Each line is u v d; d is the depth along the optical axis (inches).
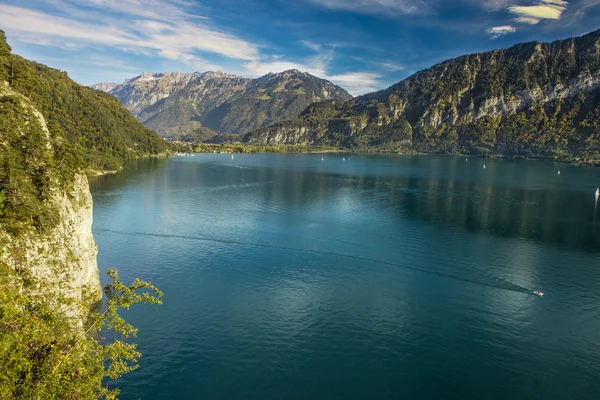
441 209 6176.2
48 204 2470.5
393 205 6466.5
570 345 2481.5
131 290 1872.5
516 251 4131.4
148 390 2018.9
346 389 2070.6
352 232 4768.7
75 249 2613.2
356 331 2591.0
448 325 2682.1
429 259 3870.6
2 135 2508.6
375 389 2075.5
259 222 5196.9
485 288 3243.1
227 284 3255.4
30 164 2516.0
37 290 2135.8
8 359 1206.3
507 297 3088.1
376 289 3203.7
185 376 2129.7
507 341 2512.3
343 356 2331.4
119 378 2095.2
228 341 2449.6
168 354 2305.6
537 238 4606.3
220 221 5216.5
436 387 2101.4
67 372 1331.2
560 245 4347.9
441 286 3272.6
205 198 6875.0
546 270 3624.5
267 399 1989.4
